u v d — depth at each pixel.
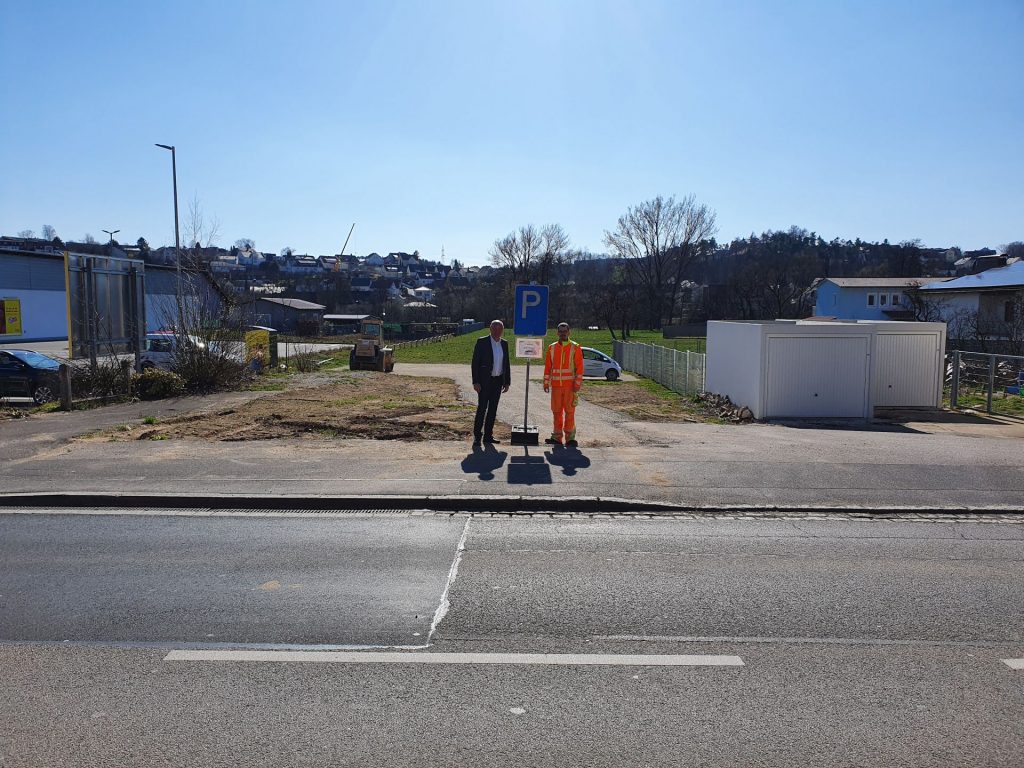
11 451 11.55
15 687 4.51
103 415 16.30
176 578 6.47
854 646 5.18
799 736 4.00
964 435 15.12
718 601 6.01
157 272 37.03
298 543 7.52
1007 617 5.72
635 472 10.36
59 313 55.03
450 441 12.83
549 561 7.00
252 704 4.31
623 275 97.94
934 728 4.09
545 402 22.14
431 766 3.71
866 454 11.77
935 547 7.59
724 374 20.75
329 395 21.88
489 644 5.16
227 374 23.19
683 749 3.87
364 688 4.52
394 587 6.28
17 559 6.98
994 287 38.25
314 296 125.94
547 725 4.09
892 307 59.38
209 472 10.20
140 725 4.07
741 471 10.52
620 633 5.37
